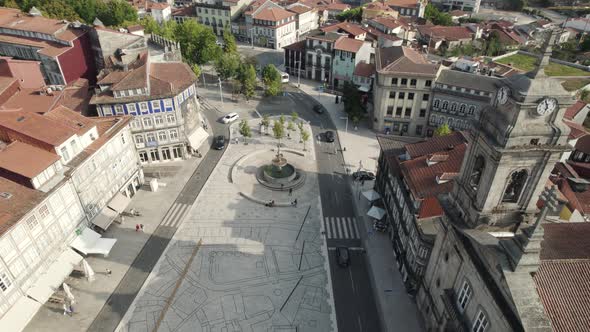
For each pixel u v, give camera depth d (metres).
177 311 54.84
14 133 59.91
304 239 68.31
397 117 101.81
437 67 95.00
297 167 88.06
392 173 65.81
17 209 50.72
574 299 33.34
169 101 81.19
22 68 95.81
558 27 30.56
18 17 119.62
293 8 175.62
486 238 37.09
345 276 61.53
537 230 31.47
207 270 61.44
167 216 72.38
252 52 159.50
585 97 112.38
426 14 191.00
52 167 56.75
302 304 56.72
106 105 78.12
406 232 59.19
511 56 156.62
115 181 71.38
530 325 31.03
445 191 53.59
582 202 61.56
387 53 106.94
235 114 106.69
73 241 60.66
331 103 120.00
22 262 50.91
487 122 36.81
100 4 155.50
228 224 71.00
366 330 53.44
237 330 52.62
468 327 40.56
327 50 125.69
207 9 173.38
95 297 56.31
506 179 36.12
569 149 33.34
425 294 52.62
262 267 62.44
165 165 87.31
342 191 80.81
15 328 48.44
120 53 97.31
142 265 61.97
